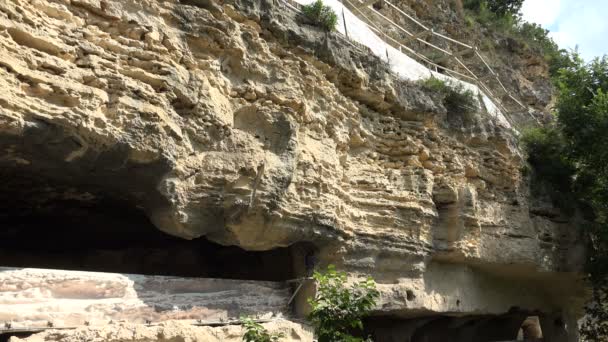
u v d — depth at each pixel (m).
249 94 9.80
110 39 8.21
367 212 11.82
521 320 18.72
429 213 12.79
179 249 11.06
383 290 11.65
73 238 10.26
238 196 9.13
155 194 8.55
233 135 9.37
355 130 12.04
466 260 13.88
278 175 9.58
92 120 7.54
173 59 8.84
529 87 31.66
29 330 6.92
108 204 9.23
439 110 14.05
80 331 7.14
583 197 18.27
